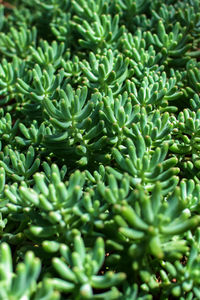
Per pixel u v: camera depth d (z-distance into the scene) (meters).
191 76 0.28
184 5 0.34
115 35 0.31
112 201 0.22
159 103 0.28
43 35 0.37
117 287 0.23
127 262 0.22
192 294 0.22
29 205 0.24
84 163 0.25
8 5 0.45
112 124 0.26
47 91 0.28
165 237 0.22
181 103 0.30
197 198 0.24
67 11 0.36
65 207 0.22
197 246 0.23
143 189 0.23
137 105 0.26
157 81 0.28
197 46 0.34
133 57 0.30
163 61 0.31
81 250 0.21
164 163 0.24
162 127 0.26
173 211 0.22
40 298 0.20
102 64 0.27
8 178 0.26
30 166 0.27
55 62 0.31
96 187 0.24
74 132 0.26
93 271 0.21
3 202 0.25
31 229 0.22
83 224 0.23
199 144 0.26
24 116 0.31
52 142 0.26
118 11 0.34
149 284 0.22
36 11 0.39
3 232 0.25
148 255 0.23
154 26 0.33
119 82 0.28
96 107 0.26
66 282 0.21
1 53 0.36
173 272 0.22
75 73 0.30
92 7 0.32
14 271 0.24
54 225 0.23
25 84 0.28
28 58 0.34
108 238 0.23
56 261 0.21
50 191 0.22
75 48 0.34
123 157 0.25
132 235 0.21
